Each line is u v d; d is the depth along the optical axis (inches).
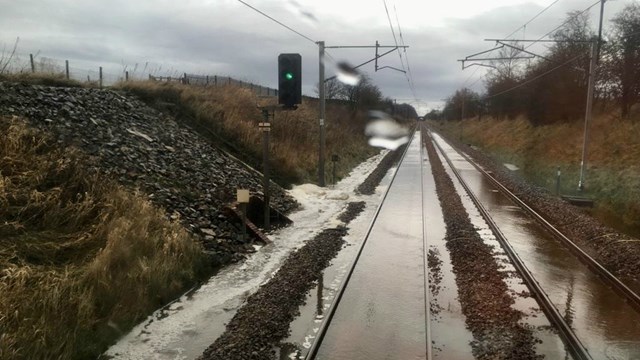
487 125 2593.5
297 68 502.9
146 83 821.2
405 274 382.9
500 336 269.9
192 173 557.9
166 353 255.4
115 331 272.1
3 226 305.1
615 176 815.7
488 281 358.0
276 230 524.4
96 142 494.6
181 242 371.9
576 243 482.9
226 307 316.5
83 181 378.6
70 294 271.6
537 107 1696.6
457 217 586.2
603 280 373.1
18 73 596.4
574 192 846.5
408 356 250.2
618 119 1175.0
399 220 590.9
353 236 505.4
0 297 245.6
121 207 377.7
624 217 665.0
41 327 241.1
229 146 761.0
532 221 589.0
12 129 386.3
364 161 1412.4
